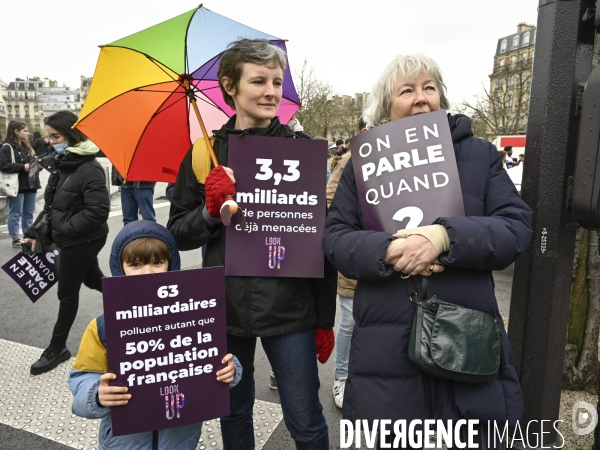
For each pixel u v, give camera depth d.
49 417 2.68
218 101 2.22
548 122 1.80
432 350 1.34
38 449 2.41
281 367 1.78
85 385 1.56
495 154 1.59
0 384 3.05
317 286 1.86
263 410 2.77
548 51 1.78
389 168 1.59
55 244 3.13
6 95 133.50
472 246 1.34
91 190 3.06
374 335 1.48
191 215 1.74
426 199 1.54
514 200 1.51
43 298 4.81
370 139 1.64
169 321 1.54
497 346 1.38
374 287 1.50
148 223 1.77
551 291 1.86
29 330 3.99
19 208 6.93
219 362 1.60
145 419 1.54
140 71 1.99
